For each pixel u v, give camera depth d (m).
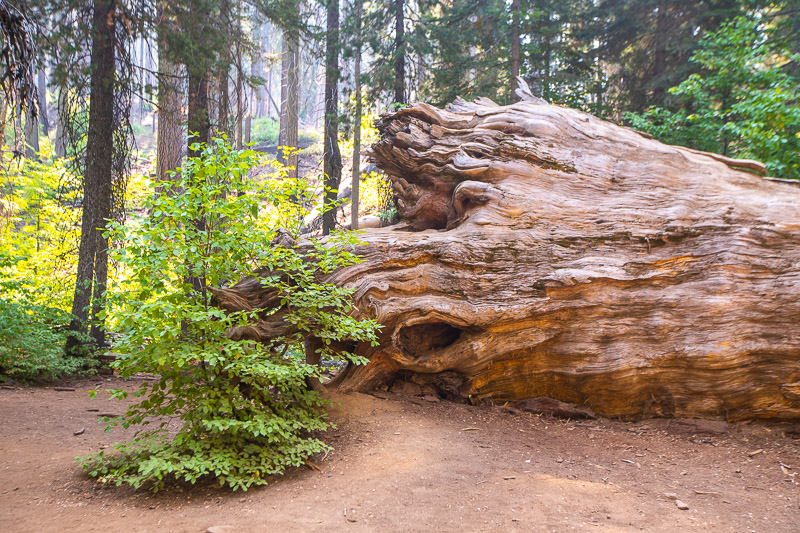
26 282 10.62
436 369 8.25
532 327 8.04
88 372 11.33
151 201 5.61
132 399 9.25
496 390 8.38
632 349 7.66
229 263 5.98
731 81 12.37
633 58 19.70
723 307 7.40
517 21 16.56
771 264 7.56
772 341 7.15
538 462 6.04
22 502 4.52
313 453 6.05
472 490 5.04
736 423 7.32
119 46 12.03
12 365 9.83
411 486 5.11
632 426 7.54
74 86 11.87
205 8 12.23
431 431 6.91
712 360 7.24
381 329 7.96
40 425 7.11
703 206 8.31
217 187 5.81
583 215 8.58
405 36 16.52
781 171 10.68
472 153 9.44
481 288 8.17
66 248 14.80
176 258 5.59
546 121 9.52
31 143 19.94
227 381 5.67
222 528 4.04
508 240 8.43
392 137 9.95
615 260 8.06
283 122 32.78
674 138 13.20
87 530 4.02
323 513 4.46
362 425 6.94
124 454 5.56
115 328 5.46
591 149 9.34
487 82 18.06
